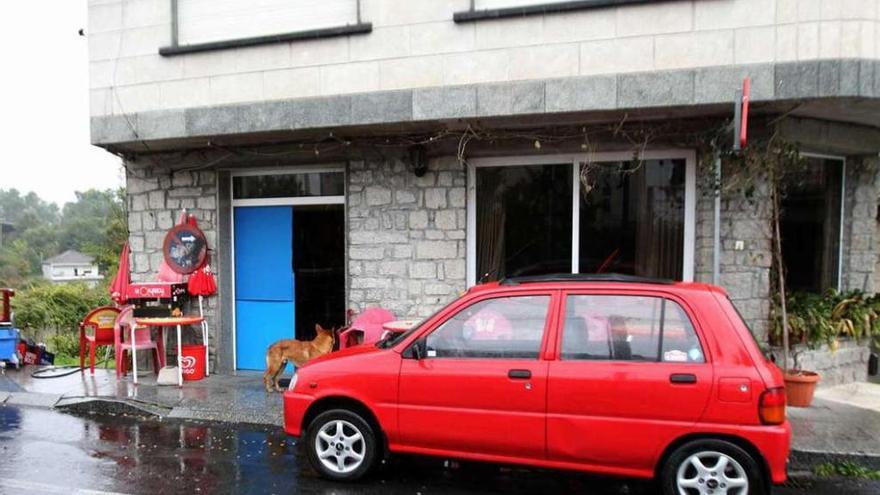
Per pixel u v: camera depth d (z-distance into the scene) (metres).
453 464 4.86
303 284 7.99
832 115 6.27
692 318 3.85
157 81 7.45
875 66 5.29
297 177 7.95
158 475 4.68
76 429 5.96
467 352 4.21
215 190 7.96
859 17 5.34
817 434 5.19
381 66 6.61
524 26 6.17
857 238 7.38
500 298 4.25
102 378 7.79
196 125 7.07
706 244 6.28
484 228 7.18
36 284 26.88
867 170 7.30
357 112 6.51
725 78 5.54
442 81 6.43
